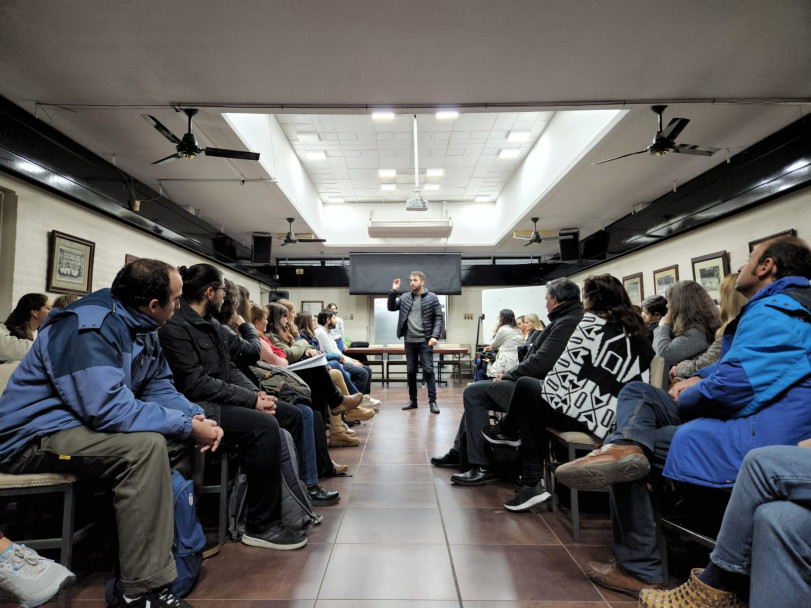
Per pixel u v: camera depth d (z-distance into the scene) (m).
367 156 7.34
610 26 2.84
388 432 4.02
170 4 2.61
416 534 1.86
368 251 10.28
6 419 1.28
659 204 6.34
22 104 3.70
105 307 1.40
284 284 11.21
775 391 1.19
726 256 5.22
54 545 1.29
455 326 11.25
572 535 1.84
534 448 2.10
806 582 0.87
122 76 3.33
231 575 1.51
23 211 3.79
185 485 1.44
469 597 1.38
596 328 1.92
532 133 6.62
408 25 2.82
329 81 3.41
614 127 4.40
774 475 0.96
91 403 1.26
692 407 1.32
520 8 2.68
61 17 2.71
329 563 1.60
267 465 1.74
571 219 7.87
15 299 3.70
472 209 9.84
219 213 7.46
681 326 2.50
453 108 3.79
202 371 1.78
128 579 1.22
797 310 1.21
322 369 2.98
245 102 3.71
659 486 1.41
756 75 3.38
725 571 1.07
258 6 2.64
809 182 4.05
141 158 5.06
